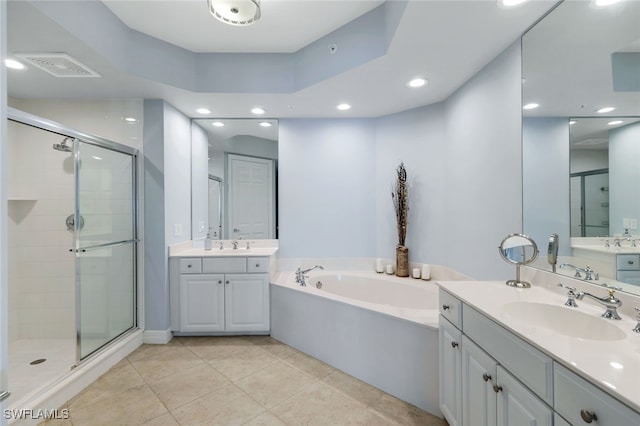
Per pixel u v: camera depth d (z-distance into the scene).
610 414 0.69
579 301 1.34
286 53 2.53
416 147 2.95
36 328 2.60
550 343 0.92
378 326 2.00
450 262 2.64
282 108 2.94
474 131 2.23
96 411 1.77
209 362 2.35
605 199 1.28
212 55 2.51
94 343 2.29
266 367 2.27
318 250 3.28
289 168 3.27
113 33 2.00
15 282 2.57
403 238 2.99
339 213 3.26
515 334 1.04
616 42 1.23
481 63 2.04
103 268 2.39
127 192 2.62
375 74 2.19
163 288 2.69
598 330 1.13
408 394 1.84
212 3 1.47
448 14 1.52
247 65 2.52
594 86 1.32
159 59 2.31
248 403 1.84
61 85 2.36
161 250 2.70
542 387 0.92
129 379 2.10
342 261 3.25
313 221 3.28
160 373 2.18
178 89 2.44
